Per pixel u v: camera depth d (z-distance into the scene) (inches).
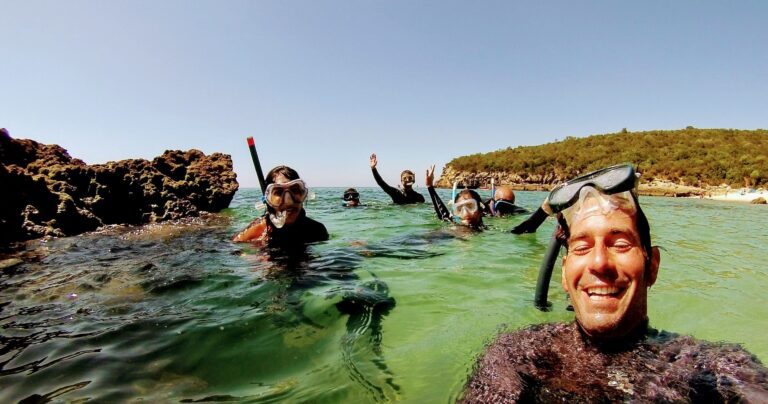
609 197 20.4
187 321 30.6
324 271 45.8
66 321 30.8
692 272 50.0
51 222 75.9
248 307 33.7
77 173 91.1
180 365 24.0
